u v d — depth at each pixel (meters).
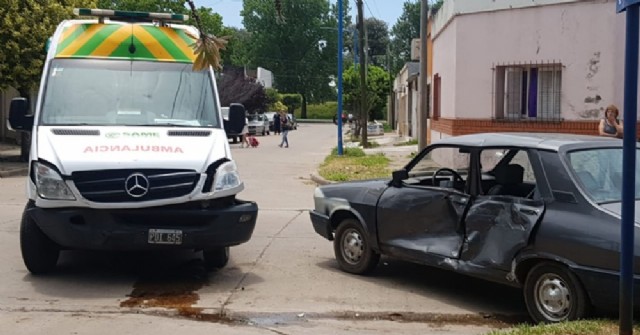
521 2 15.88
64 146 7.65
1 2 20.84
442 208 7.36
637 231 5.76
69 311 6.82
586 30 15.01
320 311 6.99
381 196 8.06
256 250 9.81
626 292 4.95
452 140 7.68
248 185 18.05
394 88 57.09
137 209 7.41
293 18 83.94
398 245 7.79
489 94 16.64
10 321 6.49
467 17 16.89
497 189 7.13
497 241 6.71
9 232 10.89
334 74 88.50
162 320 6.61
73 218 7.37
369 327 6.57
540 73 16.02
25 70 21.22
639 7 4.65
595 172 6.54
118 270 8.49
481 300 7.46
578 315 6.06
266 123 52.09
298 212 13.56
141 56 8.98
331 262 9.12
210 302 7.20
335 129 65.50
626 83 4.74
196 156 7.71
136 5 55.25
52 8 21.47
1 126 29.84
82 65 8.78
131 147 7.70
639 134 13.12
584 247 5.97
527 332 5.69
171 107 8.62
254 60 85.38
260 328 6.46
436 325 6.67
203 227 7.53
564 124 15.45
